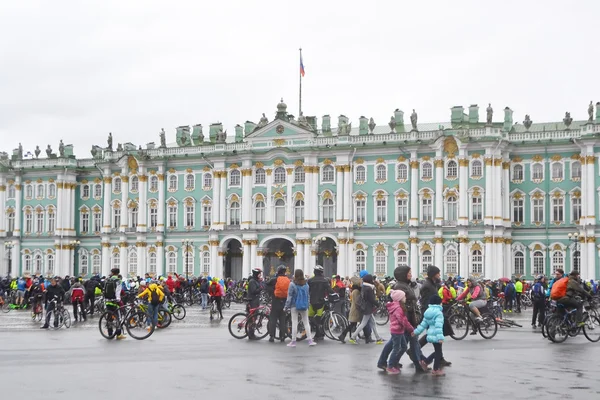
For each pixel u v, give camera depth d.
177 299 87.62
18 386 28.92
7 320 66.56
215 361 35.94
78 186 149.38
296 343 44.56
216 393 27.41
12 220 151.75
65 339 48.00
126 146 146.50
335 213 127.75
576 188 118.50
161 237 139.12
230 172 135.75
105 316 48.09
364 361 35.94
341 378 30.70
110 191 144.00
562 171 119.69
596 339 45.31
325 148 127.88
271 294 47.03
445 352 39.66
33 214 150.00
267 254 133.62
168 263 139.38
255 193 133.12
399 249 124.44
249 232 131.75
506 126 128.38
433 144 121.81
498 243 118.06
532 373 31.95
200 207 137.62
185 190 138.88
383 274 125.38
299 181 130.62
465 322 47.03
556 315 44.78
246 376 31.20
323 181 129.12
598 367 33.72
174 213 139.62
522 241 121.31
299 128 129.88
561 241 119.06
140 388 28.44
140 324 48.16
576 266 118.12
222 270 134.75
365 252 126.44
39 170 148.75
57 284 58.09
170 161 140.00
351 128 141.25
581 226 116.06
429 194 123.12
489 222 118.31
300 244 128.62
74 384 29.31
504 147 120.12
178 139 149.12
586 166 116.00
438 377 30.91
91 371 32.66
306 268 128.12
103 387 28.67
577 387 28.55
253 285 49.81
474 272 119.25
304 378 30.69
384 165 126.25
